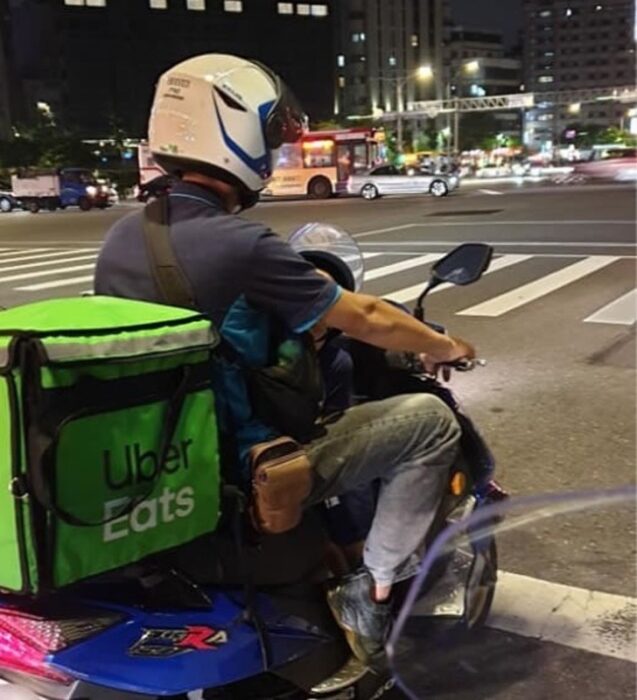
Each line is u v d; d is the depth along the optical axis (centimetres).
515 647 308
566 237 1633
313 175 3744
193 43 11956
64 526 176
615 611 331
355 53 14188
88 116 11669
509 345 765
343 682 242
